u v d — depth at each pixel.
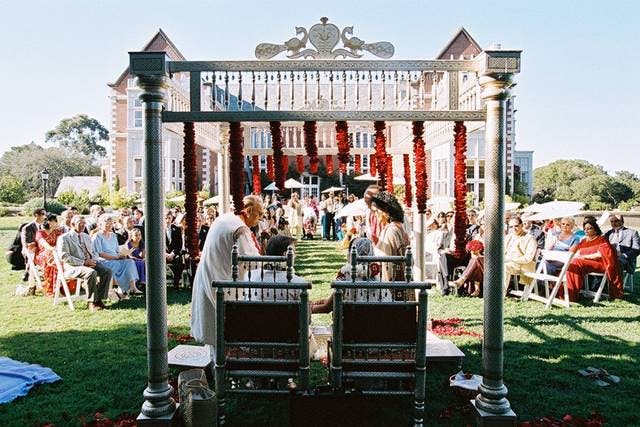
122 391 4.79
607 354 5.96
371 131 8.71
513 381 5.07
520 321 7.61
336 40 4.49
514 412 4.35
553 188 60.72
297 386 4.42
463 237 4.87
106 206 31.03
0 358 5.59
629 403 4.54
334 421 3.72
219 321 3.93
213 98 4.45
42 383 4.97
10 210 37.75
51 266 9.43
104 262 9.17
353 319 3.89
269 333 3.94
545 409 4.43
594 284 9.88
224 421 4.05
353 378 3.96
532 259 9.41
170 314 8.02
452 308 8.60
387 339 3.91
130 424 4.02
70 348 6.18
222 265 4.87
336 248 17.66
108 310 8.33
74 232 8.67
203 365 5.05
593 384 4.98
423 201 5.39
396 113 4.26
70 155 90.56
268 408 4.45
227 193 8.62
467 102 4.92
